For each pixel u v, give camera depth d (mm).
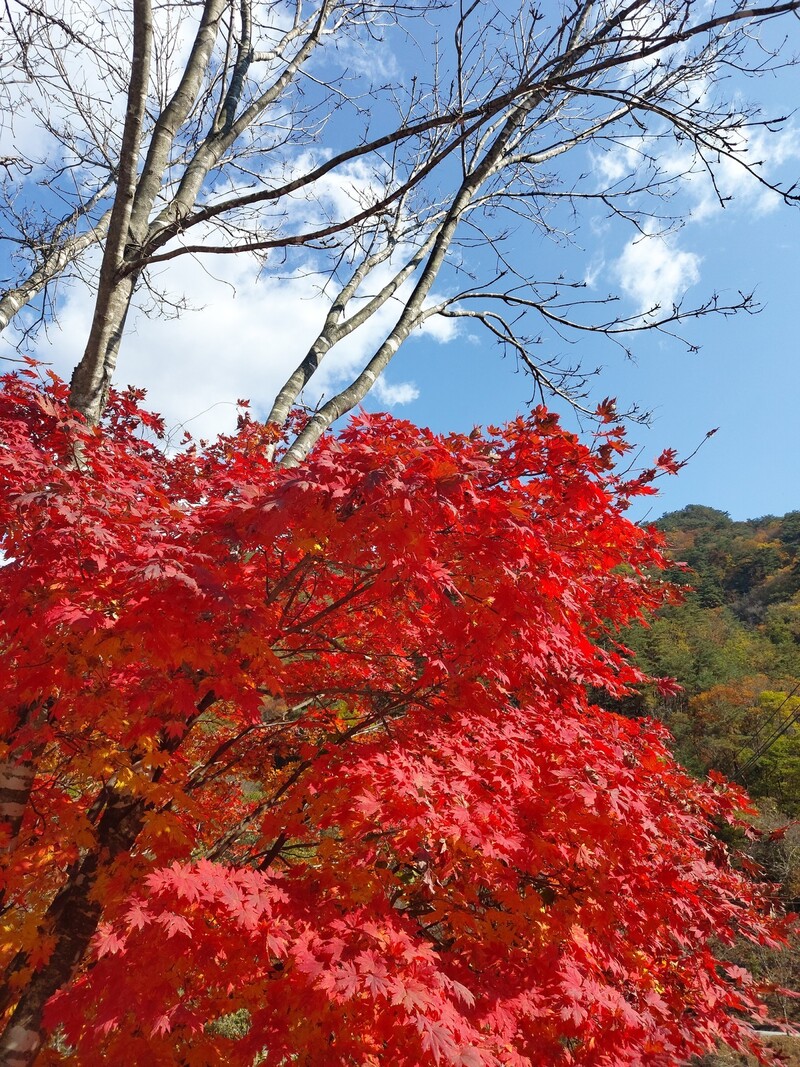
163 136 5090
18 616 2811
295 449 4926
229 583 2959
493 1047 2477
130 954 2385
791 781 24625
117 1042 2619
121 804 3613
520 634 3252
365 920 2570
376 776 2781
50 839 3383
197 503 4262
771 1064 3719
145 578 2355
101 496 3164
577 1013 2588
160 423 5801
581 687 4477
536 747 3229
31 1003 3129
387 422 3271
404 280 6816
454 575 3232
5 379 3641
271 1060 2301
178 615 2564
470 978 2664
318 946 2357
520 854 2746
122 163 4070
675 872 3490
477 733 3158
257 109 5906
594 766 3182
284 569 3684
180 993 2527
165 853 2939
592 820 2916
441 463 2766
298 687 4535
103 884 3066
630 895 3316
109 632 2918
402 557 2781
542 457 3510
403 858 2904
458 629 3072
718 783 4645
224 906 2510
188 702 2770
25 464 2994
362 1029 2457
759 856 15195
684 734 32094
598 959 3061
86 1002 2471
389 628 4211
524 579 3090
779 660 45156
